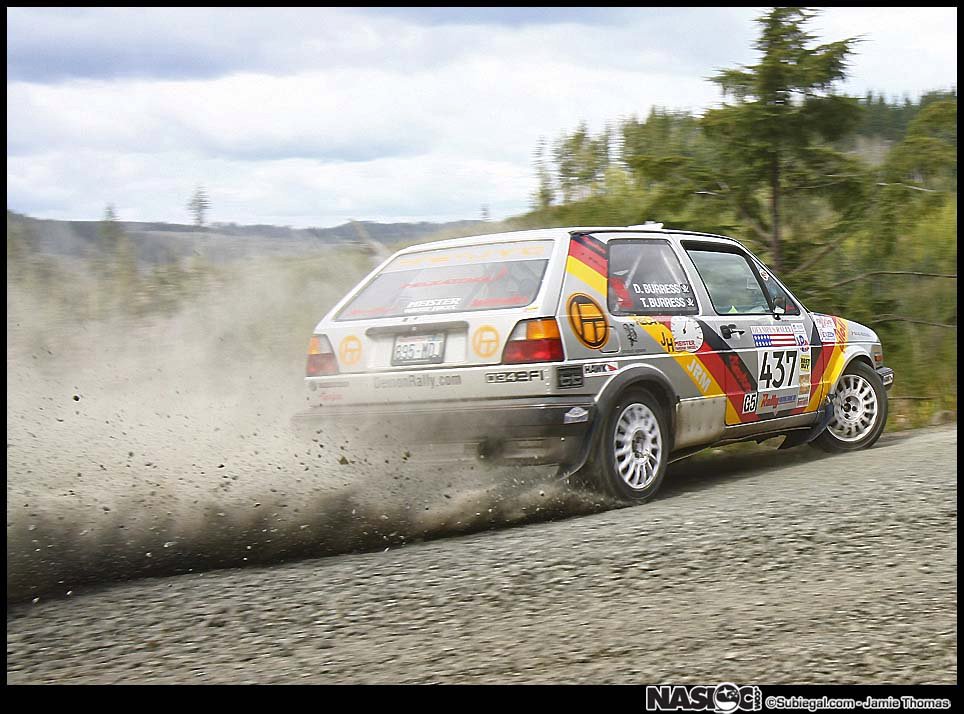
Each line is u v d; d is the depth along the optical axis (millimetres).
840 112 10633
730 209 11102
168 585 4730
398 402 6449
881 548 4992
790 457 8297
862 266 11562
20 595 4598
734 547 5078
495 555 5098
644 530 5473
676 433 6852
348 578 4781
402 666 3691
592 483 6320
